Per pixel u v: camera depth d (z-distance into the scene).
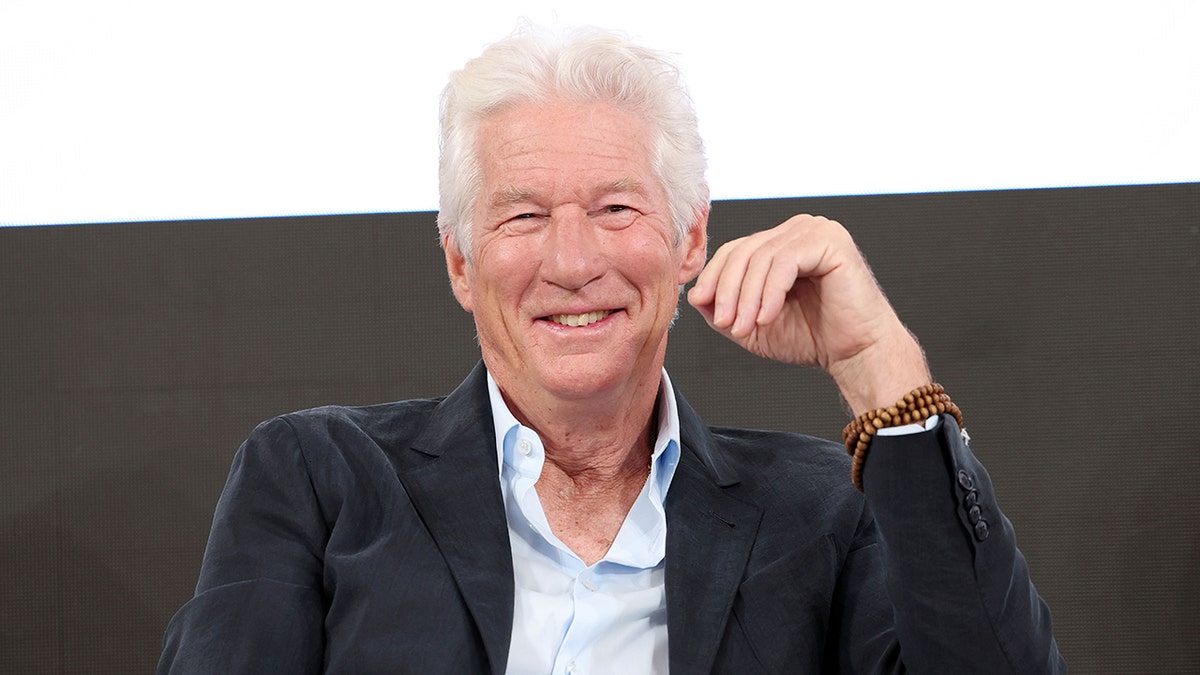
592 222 2.69
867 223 5.40
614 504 2.93
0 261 5.50
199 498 5.52
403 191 5.49
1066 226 5.41
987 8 5.38
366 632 2.63
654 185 2.74
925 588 2.43
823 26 5.36
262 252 5.50
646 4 5.30
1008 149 5.39
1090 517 5.42
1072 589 5.41
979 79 5.39
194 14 5.43
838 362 2.55
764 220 5.36
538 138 2.69
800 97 5.36
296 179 5.48
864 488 2.50
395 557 2.70
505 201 2.69
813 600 2.82
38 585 5.53
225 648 2.59
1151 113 5.37
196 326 5.52
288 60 5.45
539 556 2.83
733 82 5.35
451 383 5.51
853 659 2.80
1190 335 5.40
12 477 5.54
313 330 5.51
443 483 2.80
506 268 2.69
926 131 5.39
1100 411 5.42
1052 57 5.38
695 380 5.50
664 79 2.82
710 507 2.89
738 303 2.43
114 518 5.54
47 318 5.52
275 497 2.79
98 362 5.52
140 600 5.52
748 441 3.13
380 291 5.51
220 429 5.52
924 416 2.42
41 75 5.43
